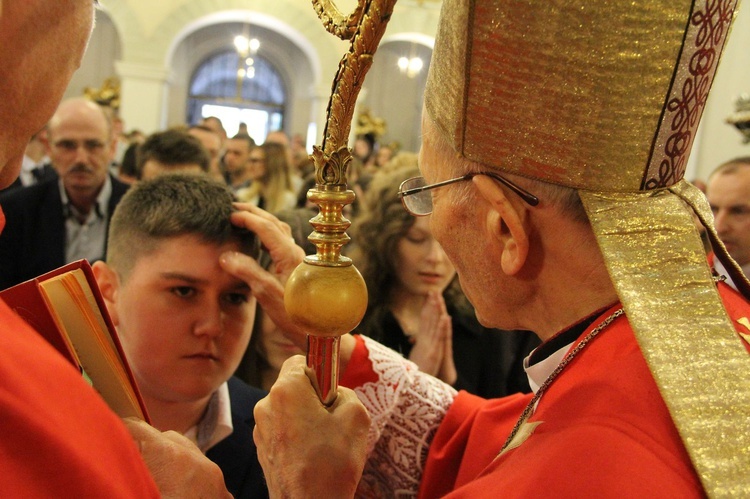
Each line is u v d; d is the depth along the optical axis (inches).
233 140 175.0
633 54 22.8
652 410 21.0
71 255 85.8
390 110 498.0
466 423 38.2
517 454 23.1
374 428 38.7
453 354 63.6
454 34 25.3
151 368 36.8
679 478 19.4
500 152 24.8
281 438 25.7
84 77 460.1
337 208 24.5
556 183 24.2
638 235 23.0
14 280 81.2
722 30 23.9
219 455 38.9
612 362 23.0
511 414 35.7
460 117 25.5
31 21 18.7
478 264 27.1
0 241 80.7
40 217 82.7
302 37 417.4
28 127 20.2
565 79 23.4
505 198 24.9
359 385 39.3
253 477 39.1
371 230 59.7
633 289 22.0
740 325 24.3
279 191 130.3
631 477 19.3
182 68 503.2
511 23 23.6
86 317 23.7
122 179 119.7
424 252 57.8
